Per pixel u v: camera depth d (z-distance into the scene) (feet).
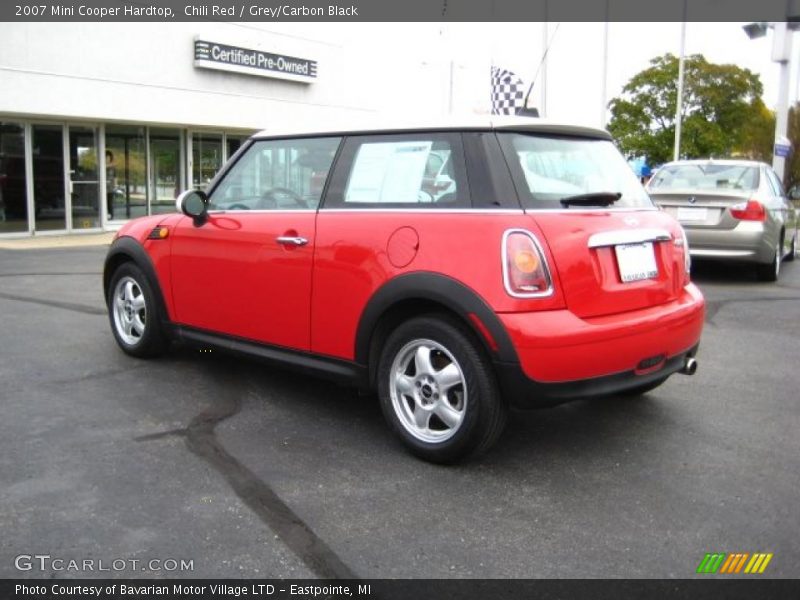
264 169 15.40
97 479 11.76
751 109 135.85
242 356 15.64
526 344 11.27
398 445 13.42
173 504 10.99
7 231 49.75
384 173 13.41
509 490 11.66
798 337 22.24
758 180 32.40
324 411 15.14
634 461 12.86
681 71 80.12
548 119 13.35
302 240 13.94
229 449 13.10
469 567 9.48
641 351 12.35
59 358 18.61
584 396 11.77
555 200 12.30
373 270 12.80
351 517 10.71
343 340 13.47
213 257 15.80
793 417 15.17
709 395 16.60
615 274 12.44
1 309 24.63
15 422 14.15
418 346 12.57
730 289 30.81
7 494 11.19
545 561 9.64
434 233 12.22
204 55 56.49
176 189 60.23
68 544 9.85
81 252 42.42
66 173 52.47
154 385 16.57
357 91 70.23
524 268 11.44
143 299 18.01
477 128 12.58
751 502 11.35
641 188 14.58
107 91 51.29
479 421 11.85
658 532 10.41
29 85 47.09
